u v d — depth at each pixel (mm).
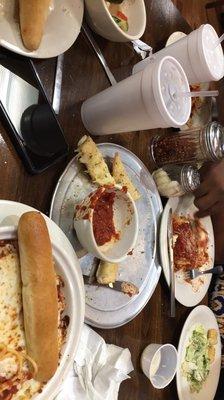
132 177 1187
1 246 717
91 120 1041
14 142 849
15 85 862
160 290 1249
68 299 801
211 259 1496
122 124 1022
